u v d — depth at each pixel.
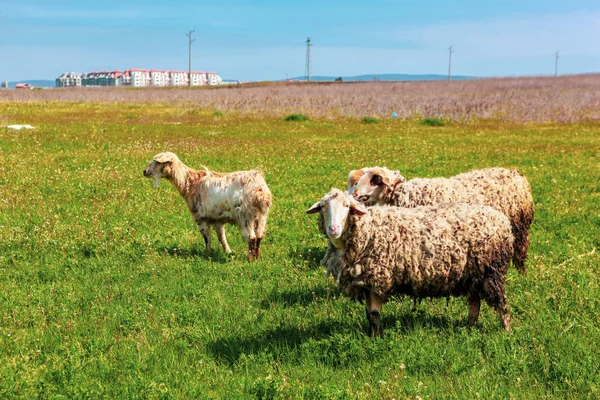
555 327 7.00
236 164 20.20
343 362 6.30
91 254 10.38
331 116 44.12
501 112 46.66
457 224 6.87
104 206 13.76
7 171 17.58
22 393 5.55
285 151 23.53
